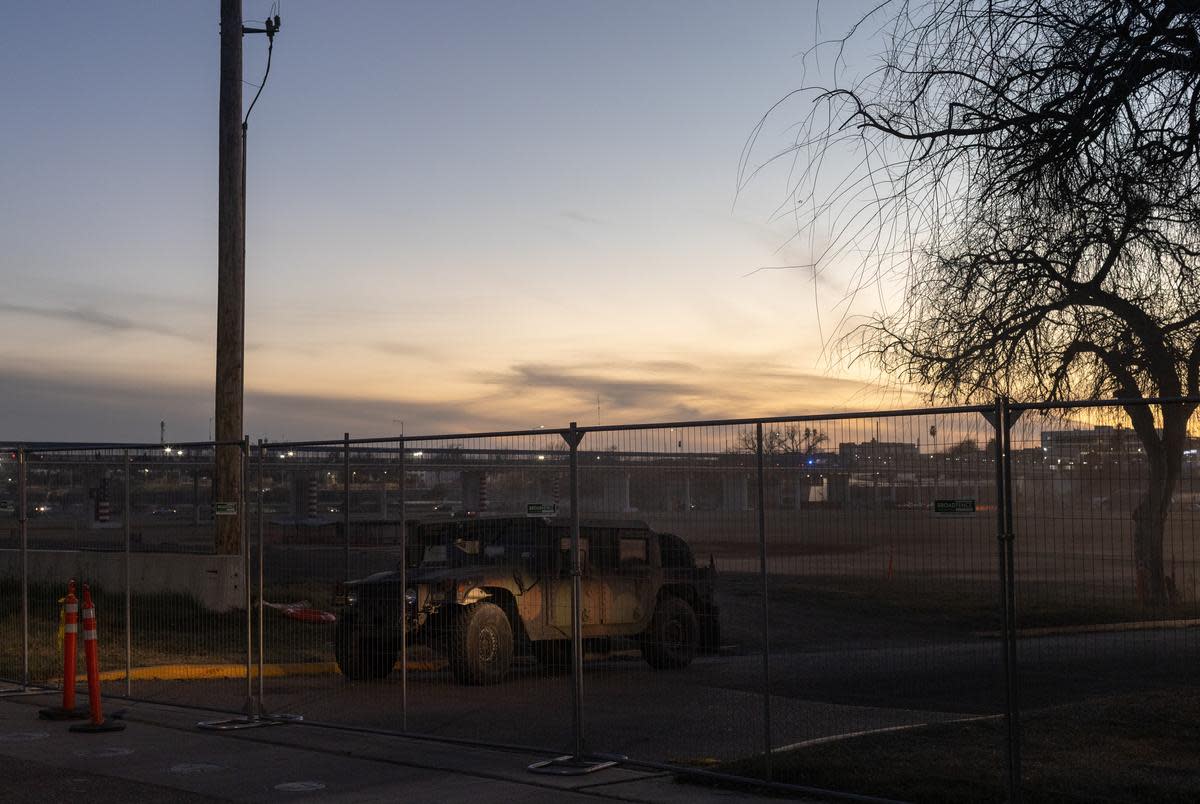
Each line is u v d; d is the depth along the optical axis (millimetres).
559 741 10719
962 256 12109
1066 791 7805
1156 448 7727
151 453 16109
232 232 19766
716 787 9023
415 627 12242
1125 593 7727
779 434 9336
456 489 11398
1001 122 10484
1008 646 7879
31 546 18000
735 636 9602
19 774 9750
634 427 10281
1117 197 10602
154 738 11414
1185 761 8195
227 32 20016
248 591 12633
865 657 8820
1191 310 11930
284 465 12969
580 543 11102
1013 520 8188
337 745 10992
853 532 8859
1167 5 9594
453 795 8906
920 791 8102
